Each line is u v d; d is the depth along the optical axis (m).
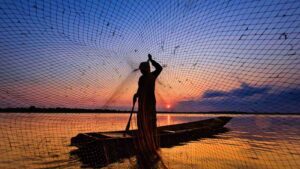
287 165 8.67
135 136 4.00
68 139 14.09
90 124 24.34
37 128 19.50
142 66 3.95
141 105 3.88
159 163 3.84
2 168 7.52
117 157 8.28
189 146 12.22
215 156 9.86
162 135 11.51
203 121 20.28
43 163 8.24
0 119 26.31
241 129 25.50
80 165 8.05
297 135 19.08
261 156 10.13
